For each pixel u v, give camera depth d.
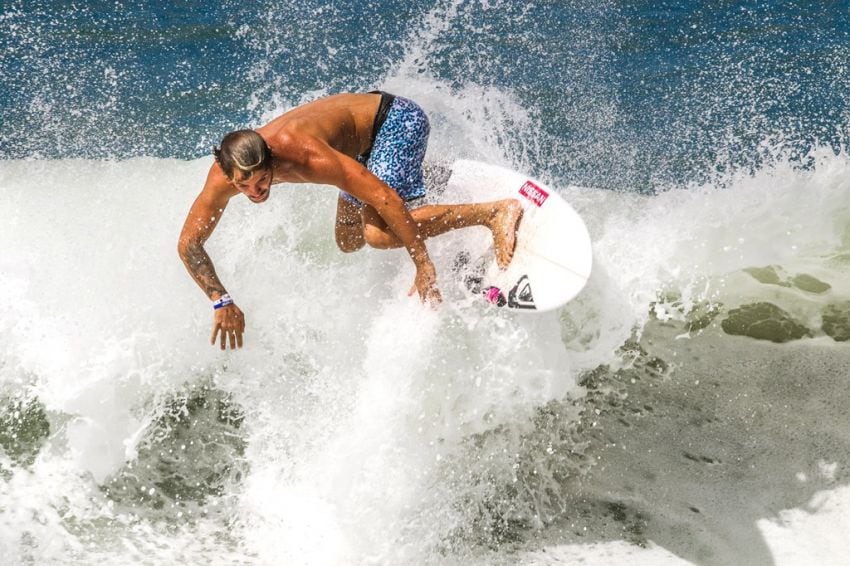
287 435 16.44
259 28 35.66
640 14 36.28
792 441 16.09
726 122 27.56
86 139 26.89
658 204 22.56
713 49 33.00
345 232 17.19
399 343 16.34
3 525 14.34
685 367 18.11
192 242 14.64
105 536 14.42
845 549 13.74
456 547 14.52
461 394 16.19
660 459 16.00
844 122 27.19
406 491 15.34
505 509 15.19
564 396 16.89
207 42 34.69
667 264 20.41
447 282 16.42
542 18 35.88
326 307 17.72
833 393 17.12
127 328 17.89
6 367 17.20
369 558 14.30
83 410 16.77
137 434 16.64
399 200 14.79
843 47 32.28
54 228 19.98
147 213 20.91
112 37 35.28
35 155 25.14
